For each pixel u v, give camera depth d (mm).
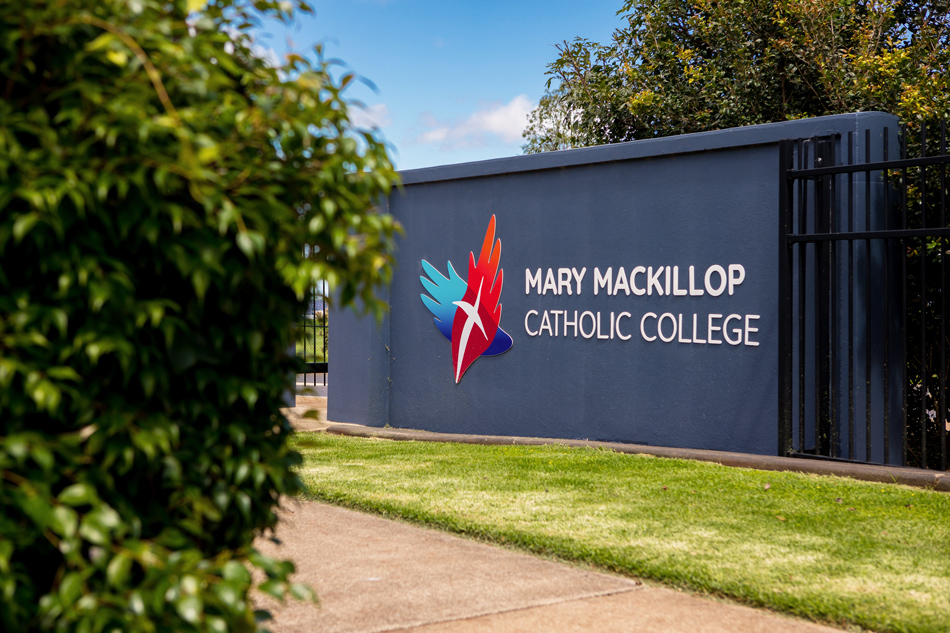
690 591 4668
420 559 5309
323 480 7555
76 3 2068
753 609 4375
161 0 2311
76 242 2105
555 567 5133
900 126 8039
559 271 9641
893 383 7996
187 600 1979
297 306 2725
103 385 2236
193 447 2381
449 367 10633
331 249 2490
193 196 2186
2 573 1915
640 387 8992
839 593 4410
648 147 8867
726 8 12734
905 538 5453
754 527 5770
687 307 8656
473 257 10414
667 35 13734
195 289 2303
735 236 8320
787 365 7672
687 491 6887
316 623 4160
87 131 2143
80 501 1987
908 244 8156
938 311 8344
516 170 9922
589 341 9398
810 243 7922
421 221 10906
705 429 8516
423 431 10828
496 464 8281
